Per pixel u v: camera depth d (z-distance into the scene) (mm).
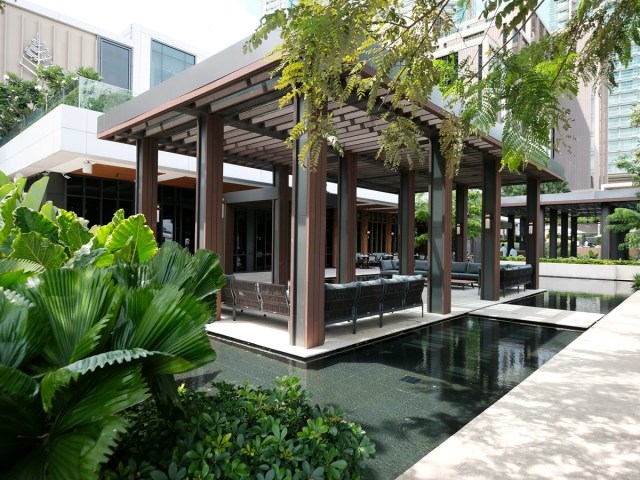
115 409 1500
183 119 7926
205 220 7395
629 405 3785
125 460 1934
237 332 6500
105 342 1809
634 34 1985
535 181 13586
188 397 2561
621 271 17828
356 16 1828
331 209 22891
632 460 2807
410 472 2660
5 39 24484
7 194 3953
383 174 13891
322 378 4637
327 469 1933
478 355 5648
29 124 13398
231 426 2121
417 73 2273
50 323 1815
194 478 1682
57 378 1395
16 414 1522
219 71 6164
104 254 3201
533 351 5867
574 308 9781
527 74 1694
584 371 4793
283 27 1885
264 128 8445
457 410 3791
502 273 11195
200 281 2588
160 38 26109
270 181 16422
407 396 4133
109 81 25938
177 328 1877
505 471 2668
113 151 11578
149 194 9391
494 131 8945
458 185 15852
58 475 1411
